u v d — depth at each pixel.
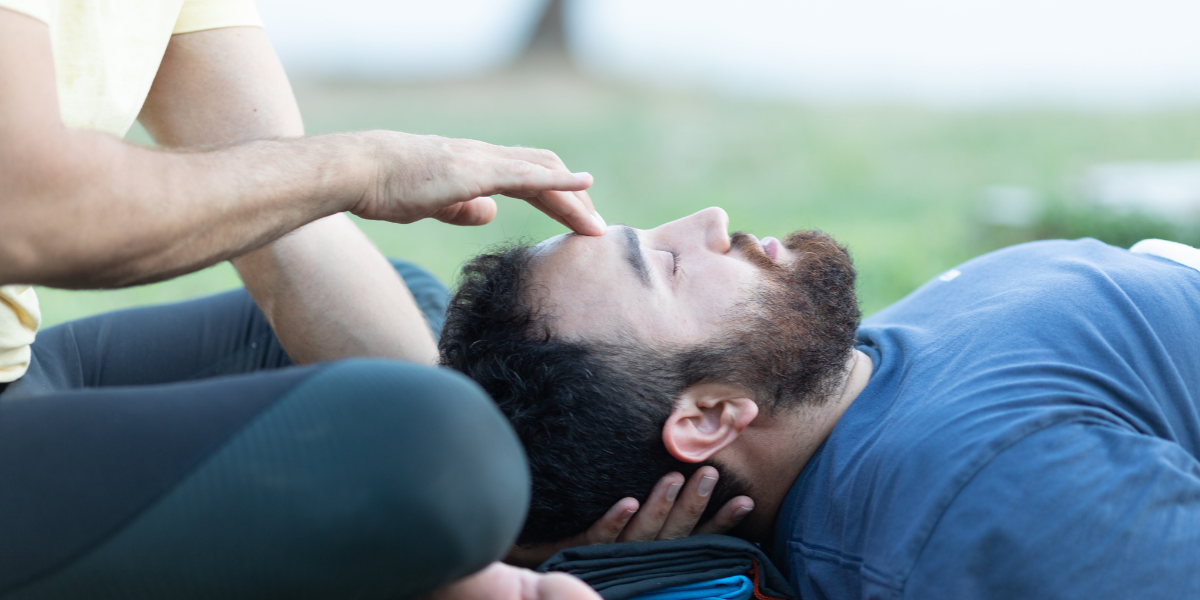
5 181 1.19
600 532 1.66
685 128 10.80
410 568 1.12
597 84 15.74
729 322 1.69
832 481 1.58
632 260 1.74
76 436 1.15
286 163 1.46
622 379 1.65
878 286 3.96
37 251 1.23
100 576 1.09
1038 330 1.62
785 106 13.23
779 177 7.63
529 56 18.47
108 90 1.61
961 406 1.46
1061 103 13.59
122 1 1.68
